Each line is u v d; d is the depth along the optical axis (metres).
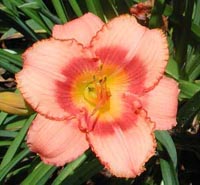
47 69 0.50
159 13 0.59
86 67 0.51
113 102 0.52
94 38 0.50
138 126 0.50
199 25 0.63
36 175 0.57
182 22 0.61
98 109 0.51
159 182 0.63
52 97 0.50
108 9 0.61
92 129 0.50
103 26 0.51
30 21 0.67
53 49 0.50
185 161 0.65
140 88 0.51
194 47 0.64
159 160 0.59
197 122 0.64
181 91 0.60
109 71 0.52
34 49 0.50
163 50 0.51
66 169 0.57
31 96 0.49
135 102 0.51
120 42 0.51
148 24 0.60
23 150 0.58
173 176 0.54
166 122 0.51
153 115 0.51
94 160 0.58
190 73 0.63
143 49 0.51
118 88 0.52
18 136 0.56
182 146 0.61
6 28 0.68
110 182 0.63
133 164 0.49
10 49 0.68
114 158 0.49
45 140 0.50
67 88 0.50
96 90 0.51
